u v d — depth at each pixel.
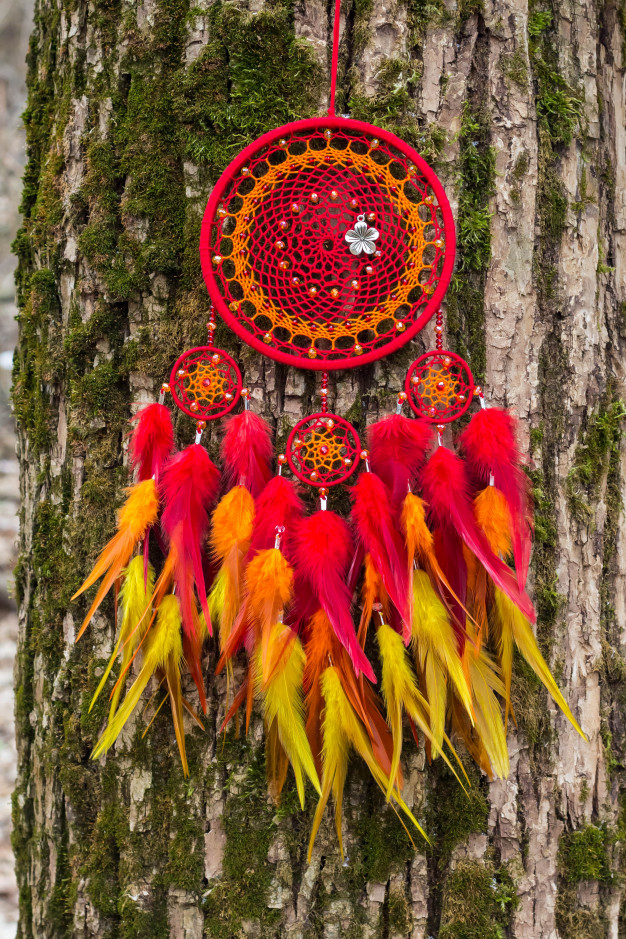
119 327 2.16
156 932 2.14
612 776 2.19
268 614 2.09
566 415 2.17
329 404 2.14
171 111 2.14
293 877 2.13
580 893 2.17
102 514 2.16
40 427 2.19
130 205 2.14
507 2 2.14
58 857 2.18
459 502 2.11
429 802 2.14
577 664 2.18
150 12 2.14
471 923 2.13
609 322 2.20
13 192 6.58
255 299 2.12
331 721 2.10
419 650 2.12
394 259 2.13
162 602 2.12
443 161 2.14
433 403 2.12
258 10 2.12
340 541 2.11
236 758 2.13
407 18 2.13
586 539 2.18
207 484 2.12
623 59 2.21
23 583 2.24
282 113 2.13
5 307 6.14
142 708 2.15
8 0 7.41
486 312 2.15
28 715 2.22
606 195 2.20
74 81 2.16
